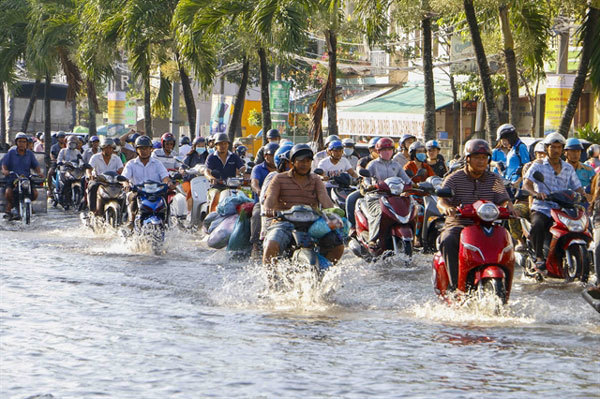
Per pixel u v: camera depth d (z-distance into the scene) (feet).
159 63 210.38
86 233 106.93
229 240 81.30
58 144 163.73
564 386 37.19
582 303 59.88
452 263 55.67
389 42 228.22
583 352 43.88
